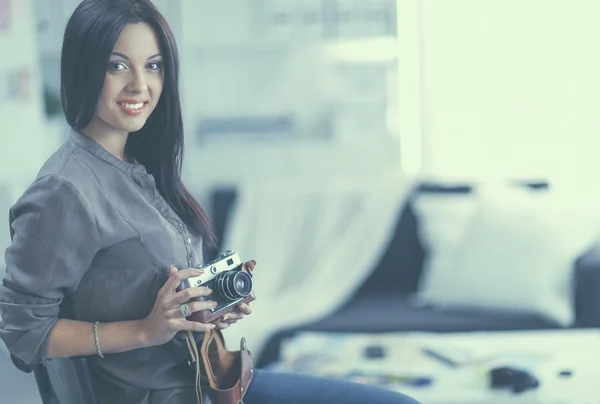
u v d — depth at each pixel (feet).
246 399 5.49
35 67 11.42
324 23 13.07
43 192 4.47
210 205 12.04
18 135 11.15
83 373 4.73
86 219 4.52
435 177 13.32
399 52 13.21
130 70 4.73
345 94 13.29
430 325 10.11
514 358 8.09
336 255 11.52
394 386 7.48
